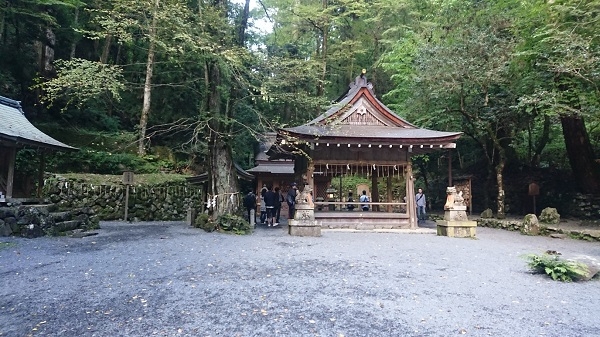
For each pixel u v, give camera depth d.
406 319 4.46
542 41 12.42
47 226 11.30
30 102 20.33
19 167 16.64
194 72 20.11
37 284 5.88
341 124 15.24
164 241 10.68
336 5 24.52
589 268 6.77
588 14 11.27
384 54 24.19
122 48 24.52
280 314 4.57
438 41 19.70
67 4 18.02
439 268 7.47
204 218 14.19
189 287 5.75
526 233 13.95
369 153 15.30
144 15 11.19
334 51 26.78
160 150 23.38
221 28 13.30
